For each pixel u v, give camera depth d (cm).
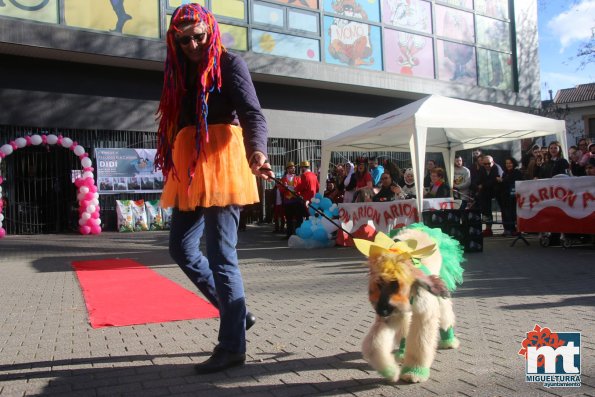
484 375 300
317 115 1833
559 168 1028
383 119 1055
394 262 270
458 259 362
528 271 670
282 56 1656
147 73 1551
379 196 1064
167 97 333
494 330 393
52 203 1536
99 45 1388
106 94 1495
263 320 451
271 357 345
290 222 1259
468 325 410
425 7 1952
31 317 485
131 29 1445
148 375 316
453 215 873
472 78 2070
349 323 431
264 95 1738
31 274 760
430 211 868
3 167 1455
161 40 1473
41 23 1325
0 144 1393
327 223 1078
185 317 468
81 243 1214
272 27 1642
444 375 302
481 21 2111
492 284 584
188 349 369
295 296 558
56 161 1540
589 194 855
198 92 318
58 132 1465
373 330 286
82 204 1441
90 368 332
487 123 950
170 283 650
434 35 1964
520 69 2208
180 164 328
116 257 949
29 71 1398
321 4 1725
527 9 2245
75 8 1374
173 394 284
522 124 991
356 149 1262
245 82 326
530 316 432
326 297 546
